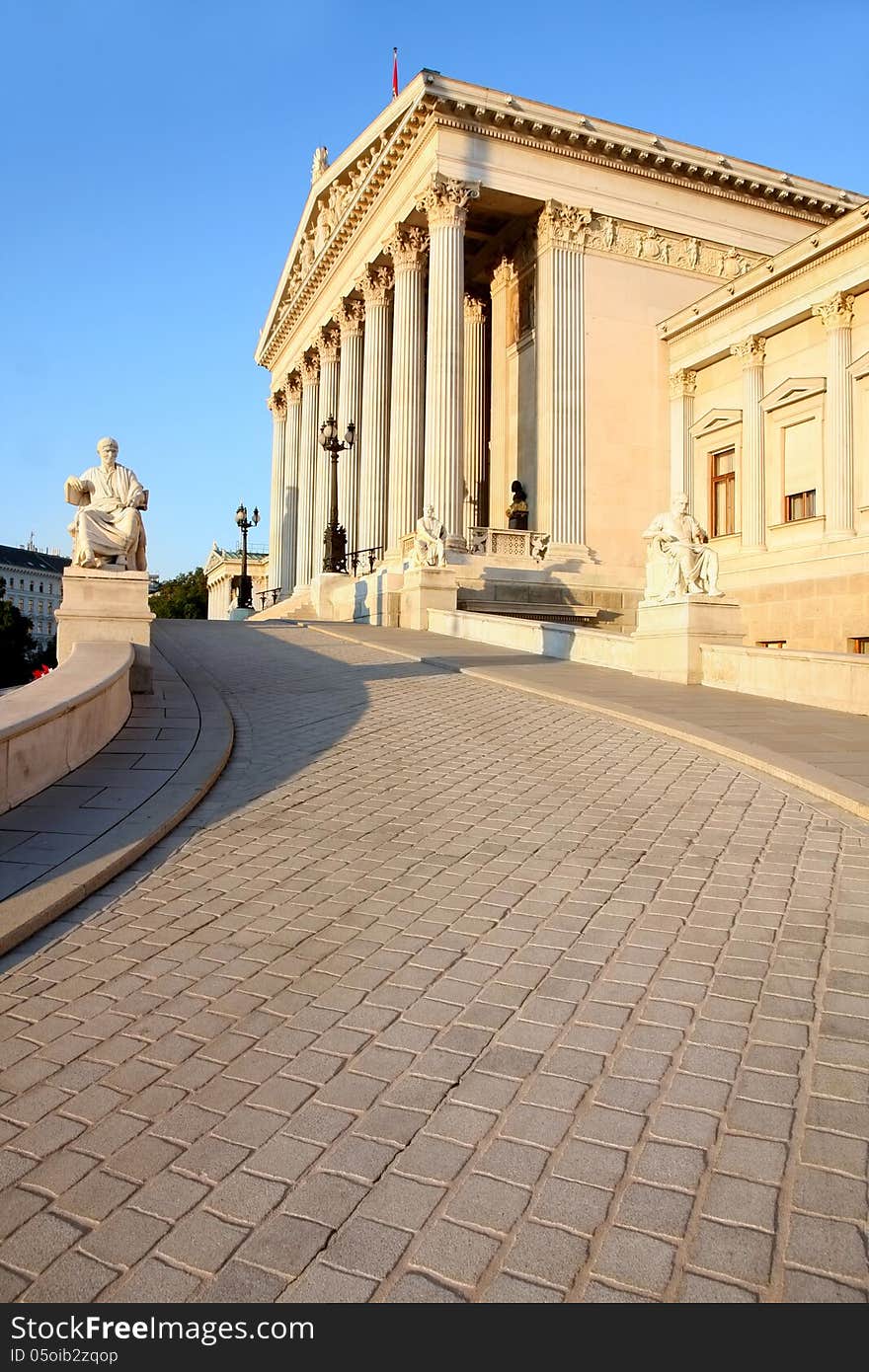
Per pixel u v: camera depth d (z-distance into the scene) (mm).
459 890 5953
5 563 124250
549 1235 2848
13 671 67062
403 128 32062
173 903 5781
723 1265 2703
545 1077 3729
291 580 52219
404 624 26688
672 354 34625
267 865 6492
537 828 7387
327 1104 3590
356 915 5551
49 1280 2729
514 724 12094
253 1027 4219
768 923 5301
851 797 7863
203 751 9609
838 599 26812
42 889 5691
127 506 13312
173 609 96188
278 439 56438
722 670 16016
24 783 7742
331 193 43531
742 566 31031
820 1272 2668
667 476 34594
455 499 30688
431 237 31375
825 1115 3406
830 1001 4301
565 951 4980
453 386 30750
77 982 4699
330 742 10719
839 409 27922
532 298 34938
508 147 32000
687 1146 3252
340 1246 2828
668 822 7543
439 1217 2939
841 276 27672
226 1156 3283
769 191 35906
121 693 10930
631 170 33875
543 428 33281
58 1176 3199
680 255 35125
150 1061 3938
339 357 45656
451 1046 3996
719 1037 4000
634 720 12273
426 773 9328
